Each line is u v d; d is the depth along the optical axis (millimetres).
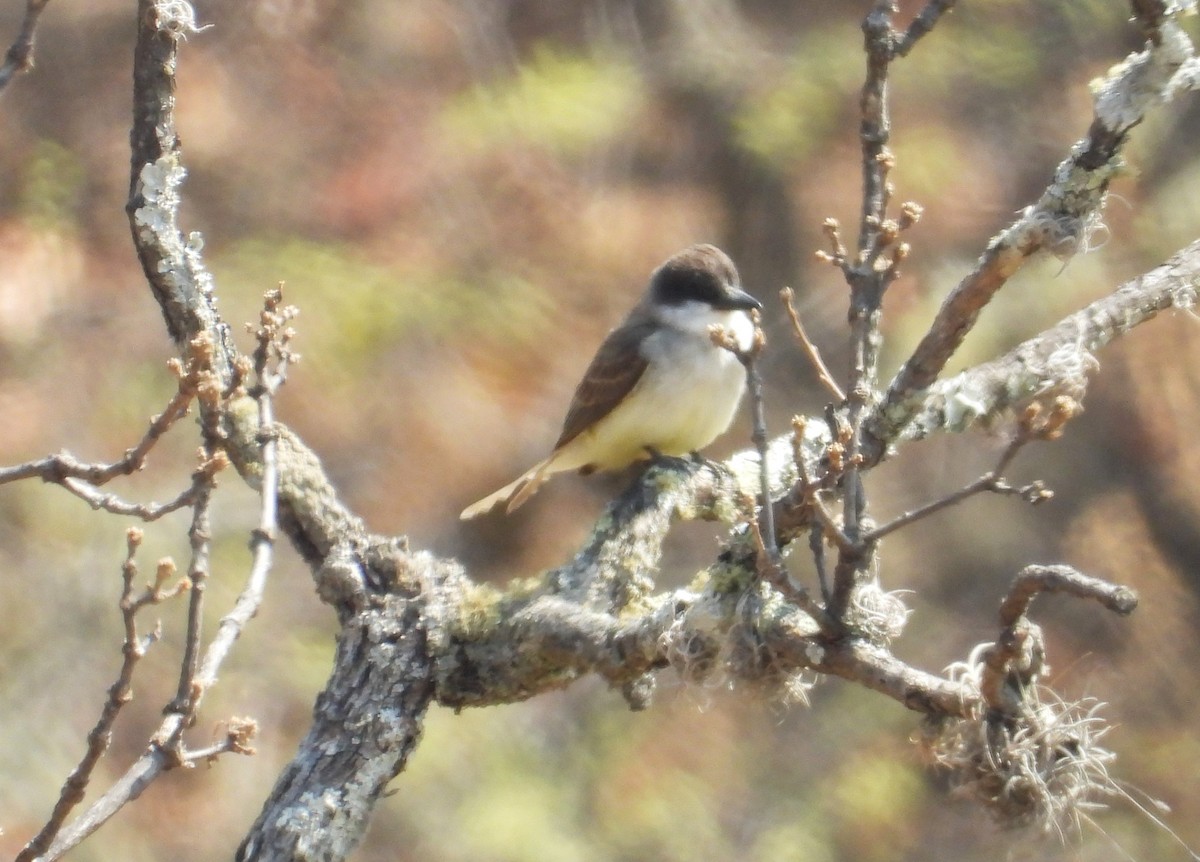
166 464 12531
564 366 12312
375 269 12539
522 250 12812
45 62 13789
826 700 13117
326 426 11945
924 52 14055
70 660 12062
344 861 5680
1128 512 13523
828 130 13734
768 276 13391
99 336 12766
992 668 4957
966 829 12477
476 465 12055
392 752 5848
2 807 11352
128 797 4879
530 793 12180
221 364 6539
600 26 14180
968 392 6297
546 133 13391
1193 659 13266
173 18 6426
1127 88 5223
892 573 13359
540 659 5926
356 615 6125
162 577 4793
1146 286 6469
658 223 13055
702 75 13891
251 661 12172
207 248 12695
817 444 7266
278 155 13117
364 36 13758
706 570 5785
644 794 12383
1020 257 5273
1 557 12250
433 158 13180
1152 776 12859
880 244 5301
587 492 12492
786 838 12352
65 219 13242
